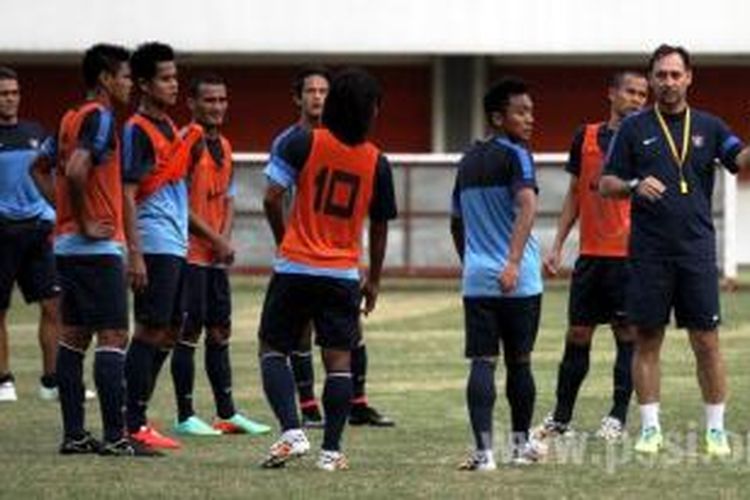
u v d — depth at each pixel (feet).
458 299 199.52
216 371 106.93
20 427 107.96
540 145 272.51
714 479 85.87
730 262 209.97
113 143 92.32
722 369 95.14
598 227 103.24
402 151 273.54
